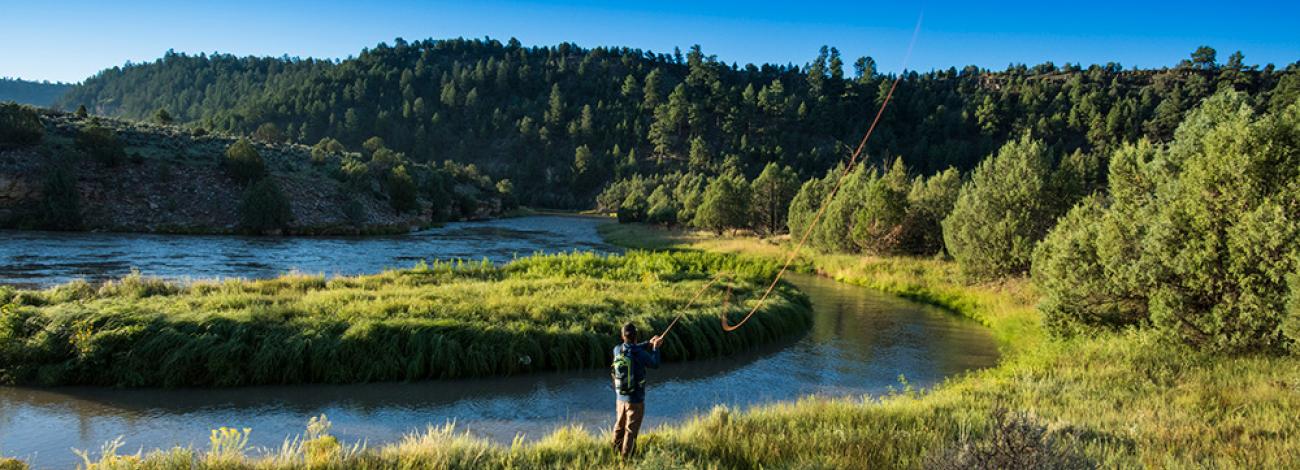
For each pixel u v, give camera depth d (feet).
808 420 29.55
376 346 47.06
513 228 289.12
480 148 635.25
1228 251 44.34
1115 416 29.96
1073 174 93.25
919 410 31.32
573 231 275.59
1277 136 44.39
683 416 39.88
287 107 628.28
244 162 216.95
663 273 88.94
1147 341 47.03
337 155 349.20
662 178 495.00
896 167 168.25
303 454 24.47
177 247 144.15
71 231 170.40
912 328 73.61
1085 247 55.52
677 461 21.77
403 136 610.24
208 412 38.09
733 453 23.84
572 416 39.63
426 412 39.63
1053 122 485.15
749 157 521.24
